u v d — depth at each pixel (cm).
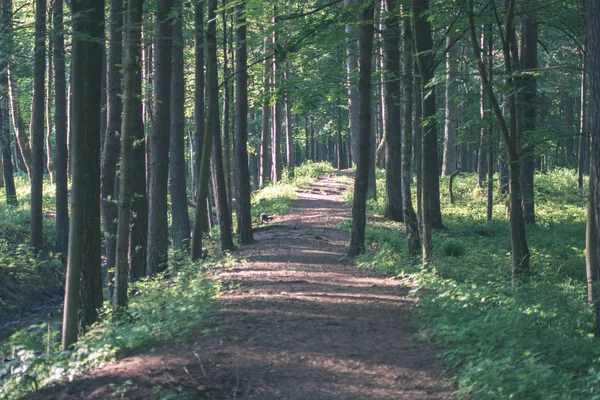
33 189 2342
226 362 767
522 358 744
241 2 1467
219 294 1241
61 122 2403
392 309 1117
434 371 764
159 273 1623
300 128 6794
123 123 1052
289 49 1560
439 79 1365
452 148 3897
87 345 877
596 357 781
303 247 1978
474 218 2786
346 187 4131
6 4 2153
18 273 1980
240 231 2103
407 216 1697
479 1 1733
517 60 1803
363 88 1703
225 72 2170
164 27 1647
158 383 682
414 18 1474
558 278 1639
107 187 1581
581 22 1577
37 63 2303
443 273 1555
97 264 1093
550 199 3200
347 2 2434
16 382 792
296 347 850
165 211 1738
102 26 1033
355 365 783
